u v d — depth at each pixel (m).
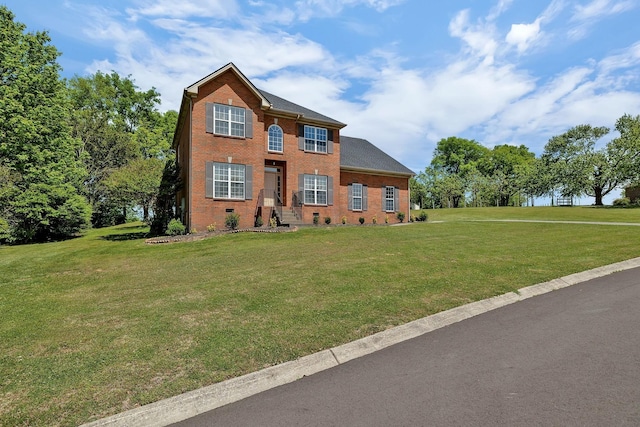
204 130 18.53
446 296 6.55
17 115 21.28
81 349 4.77
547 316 5.49
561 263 9.02
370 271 8.70
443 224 22.42
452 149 69.19
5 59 21.70
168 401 3.44
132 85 43.19
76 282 9.37
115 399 3.51
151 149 38.75
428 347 4.58
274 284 7.78
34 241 24.06
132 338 5.08
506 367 3.89
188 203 18.69
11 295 8.16
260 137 20.11
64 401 3.51
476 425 2.87
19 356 4.63
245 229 17.83
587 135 49.25
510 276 7.86
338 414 3.17
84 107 38.88
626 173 42.88
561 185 50.03
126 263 11.86
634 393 3.21
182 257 12.30
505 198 62.50
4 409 3.40
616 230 16.14
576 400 3.15
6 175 23.23
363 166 25.70
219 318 5.77
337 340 4.76
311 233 16.84
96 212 35.56
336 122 23.23
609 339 4.48
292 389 3.71
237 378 3.84
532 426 2.81
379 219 26.19
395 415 3.09
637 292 6.49
